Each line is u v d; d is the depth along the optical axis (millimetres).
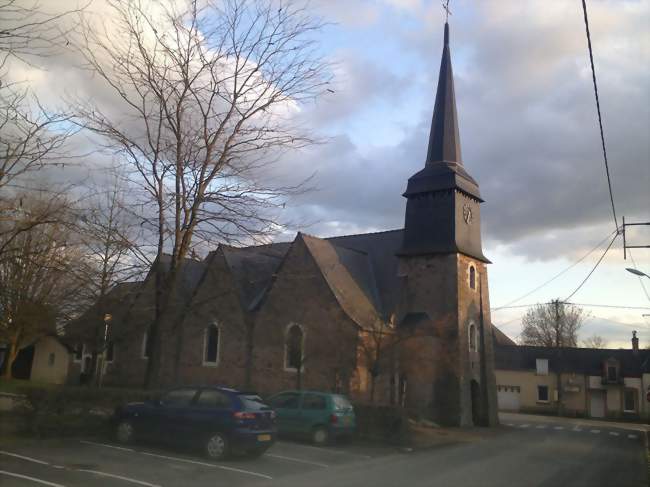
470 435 27234
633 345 57844
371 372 25500
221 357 32250
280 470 12938
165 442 13961
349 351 26359
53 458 12227
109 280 22266
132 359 36406
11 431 14984
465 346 32531
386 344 26516
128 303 25438
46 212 12031
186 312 19859
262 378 30172
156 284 18203
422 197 34938
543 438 28016
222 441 13211
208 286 33125
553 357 59938
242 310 31891
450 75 37594
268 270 34281
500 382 60719
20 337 31016
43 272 24188
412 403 31312
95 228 17000
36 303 25672
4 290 16312
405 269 34250
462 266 33375
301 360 27234
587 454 21406
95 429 15672
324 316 28375
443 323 29047
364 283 33469
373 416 20328
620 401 55531
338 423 18125
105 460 12336
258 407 13797
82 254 22172
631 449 24547
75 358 38656
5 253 12250
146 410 14391
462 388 31531
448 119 36438
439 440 23203
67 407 15344
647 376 54906
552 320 73312
